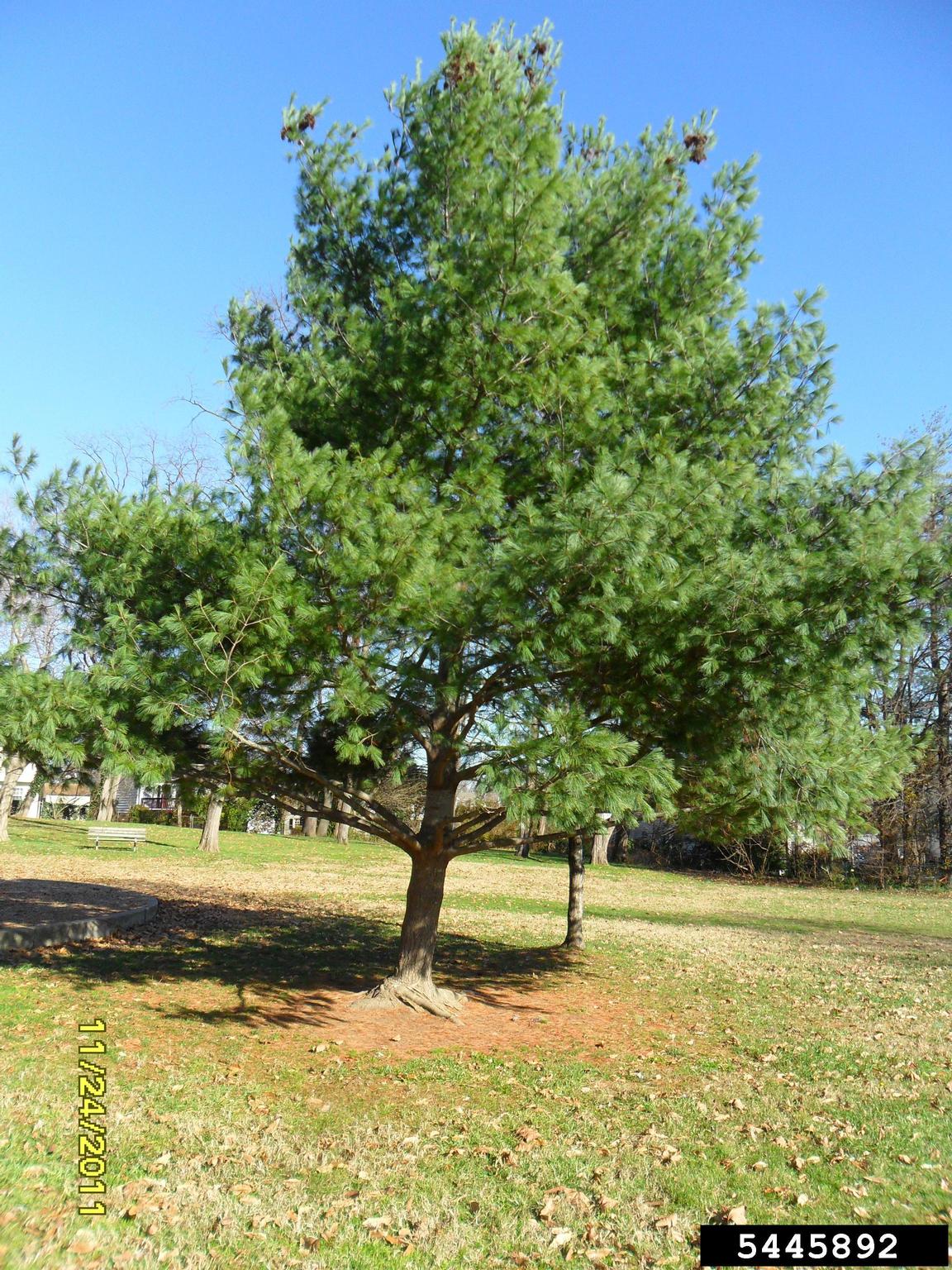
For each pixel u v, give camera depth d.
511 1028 8.95
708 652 6.67
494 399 8.12
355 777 9.78
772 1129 6.12
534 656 6.75
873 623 6.08
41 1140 5.10
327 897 19.31
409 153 9.15
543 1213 4.75
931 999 11.10
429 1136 5.91
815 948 15.77
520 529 6.55
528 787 6.52
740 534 7.04
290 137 9.30
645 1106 6.61
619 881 28.66
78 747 7.28
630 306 8.70
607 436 7.75
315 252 9.60
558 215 7.96
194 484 8.15
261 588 6.70
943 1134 6.02
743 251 8.72
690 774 8.18
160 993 9.35
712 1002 10.55
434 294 7.94
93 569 7.70
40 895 15.18
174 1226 4.26
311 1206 4.69
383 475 7.25
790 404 8.46
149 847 26.84
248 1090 6.61
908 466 6.71
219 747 7.06
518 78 8.92
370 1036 8.30
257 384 7.65
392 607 6.73
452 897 20.86
